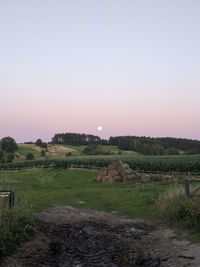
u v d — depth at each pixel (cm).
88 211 1875
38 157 11888
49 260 948
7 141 12369
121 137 15725
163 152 13638
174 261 900
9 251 957
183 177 3781
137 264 912
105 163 5822
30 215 1341
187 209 1337
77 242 1169
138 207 1867
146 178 3650
